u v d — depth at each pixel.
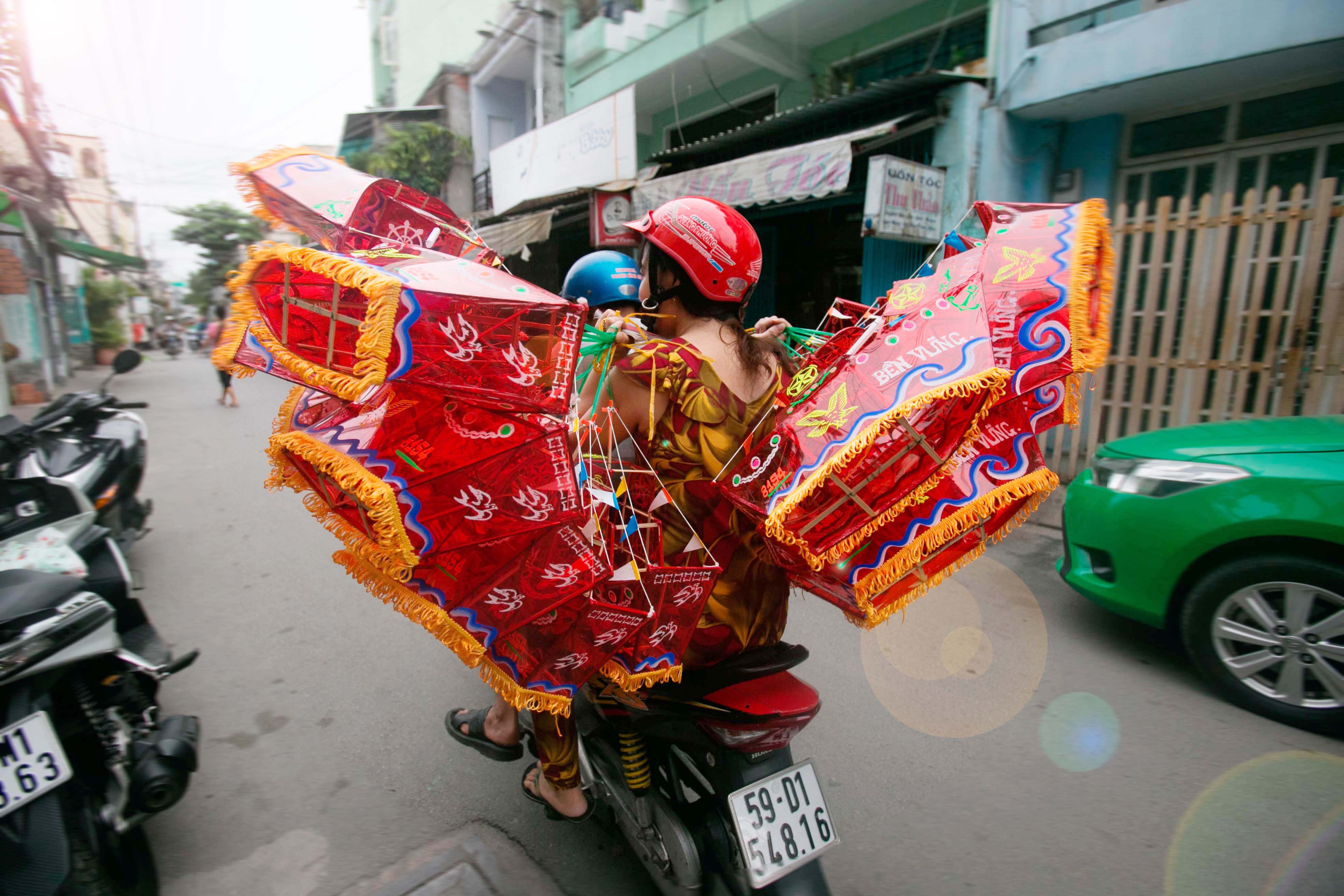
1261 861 2.06
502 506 1.21
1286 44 4.62
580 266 2.84
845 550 1.29
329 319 1.21
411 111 14.98
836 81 8.07
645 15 9.29
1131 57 5.24
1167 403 5.16
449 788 2.45
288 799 2.40
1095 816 2.27
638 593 1.37
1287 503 2.60
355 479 1.11
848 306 1.80
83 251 16.84
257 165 1.62
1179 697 2.87
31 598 1.86
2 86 11.13
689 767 1.87
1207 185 5.77
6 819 1.70
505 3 12.63
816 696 1.62
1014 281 1.30
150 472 6.94
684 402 1.42
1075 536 3.26
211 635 3.56
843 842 2.20
